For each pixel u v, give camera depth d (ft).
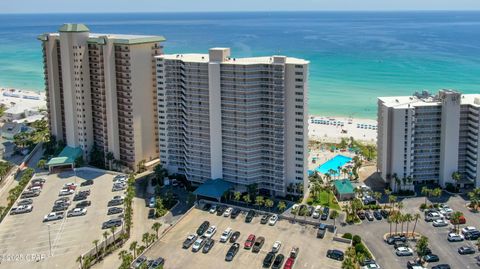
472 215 612.29
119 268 487.20
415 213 621.72
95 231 582.35
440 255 525.34
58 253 535.60
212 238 566.36
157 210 630.74
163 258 524.11
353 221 600.80
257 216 621.31
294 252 521.65
